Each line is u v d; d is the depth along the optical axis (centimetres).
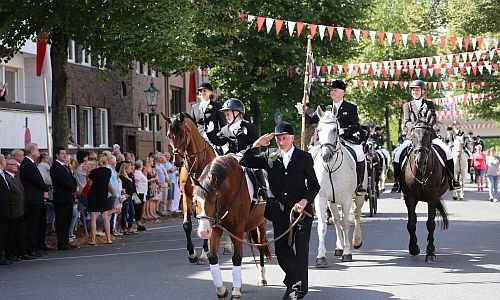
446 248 1525
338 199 1340
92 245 1786
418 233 1803
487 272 1223
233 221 1005
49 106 3056
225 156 1021
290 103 3594
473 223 2039
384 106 5166
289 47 3419
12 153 1655
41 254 1608
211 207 944
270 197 1018
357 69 3478
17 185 1530
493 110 4997
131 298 1070
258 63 3544
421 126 1378
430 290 1076
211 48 2728
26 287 1195
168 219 2525
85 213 1911
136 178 2142
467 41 2519
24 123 2744
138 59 2105
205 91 1430
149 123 4403
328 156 1266
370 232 1867
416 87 1420
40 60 2202
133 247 1722
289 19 3422
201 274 1275
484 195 3381
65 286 1192
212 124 1416
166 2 2016
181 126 1285
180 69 2156
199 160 1309
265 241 1126
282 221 1012
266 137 1012
